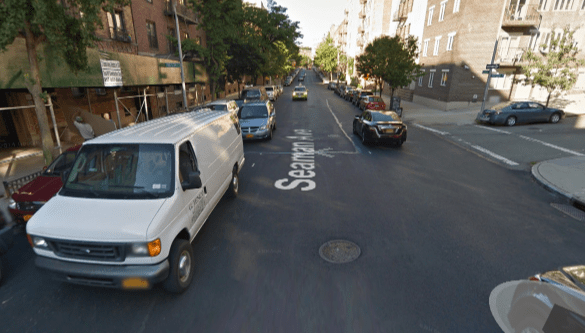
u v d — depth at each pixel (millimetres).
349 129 17203
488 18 23406
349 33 78312
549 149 12203
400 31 37781
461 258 4879
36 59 7801
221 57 23109
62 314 3840
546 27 23250
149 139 4500
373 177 8953
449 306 3844
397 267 4656
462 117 21875
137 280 3594
